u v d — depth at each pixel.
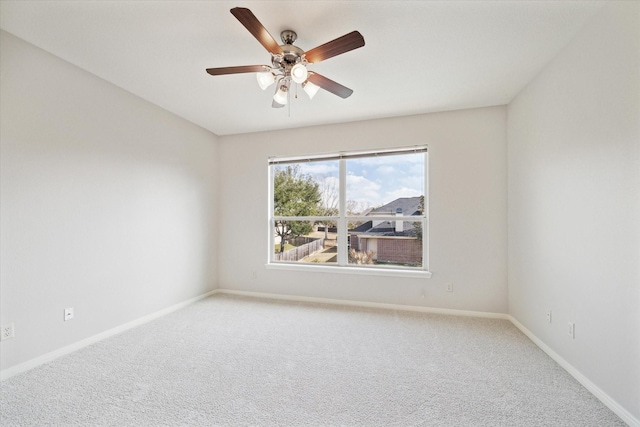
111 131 2.75
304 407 1.74
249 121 3.75
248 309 3.54
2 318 1.99
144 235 3.11
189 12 1.78
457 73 2.51
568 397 1.82
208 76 2.60
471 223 3.29
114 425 1.58
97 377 2.04
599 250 1.77
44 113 2.22
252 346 2.54
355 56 2.26
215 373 2.11
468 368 2.17
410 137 3.50
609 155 1.68
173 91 2.90
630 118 1.53
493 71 2.47
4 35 1.99
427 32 1.97
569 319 2.08
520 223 2.86
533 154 2.59
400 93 2.90
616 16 1.62
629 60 1.53
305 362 2.27
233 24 1.89
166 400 1.79
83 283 2.51
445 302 3.38
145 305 3.11
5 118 2.00
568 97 2.07
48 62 2.24
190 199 3.77
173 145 3.49
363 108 3.29
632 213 1.53
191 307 3.61
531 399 1.80
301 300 3.93
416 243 3.60
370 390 1.91
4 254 2.01
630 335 1.55
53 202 2.29
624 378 1.59
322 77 2.10
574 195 2.01
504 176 3.19
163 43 2.10
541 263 2.46
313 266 3.93
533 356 2.35
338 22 1.87
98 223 2.63
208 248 4.11
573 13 1.78
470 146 3.29
